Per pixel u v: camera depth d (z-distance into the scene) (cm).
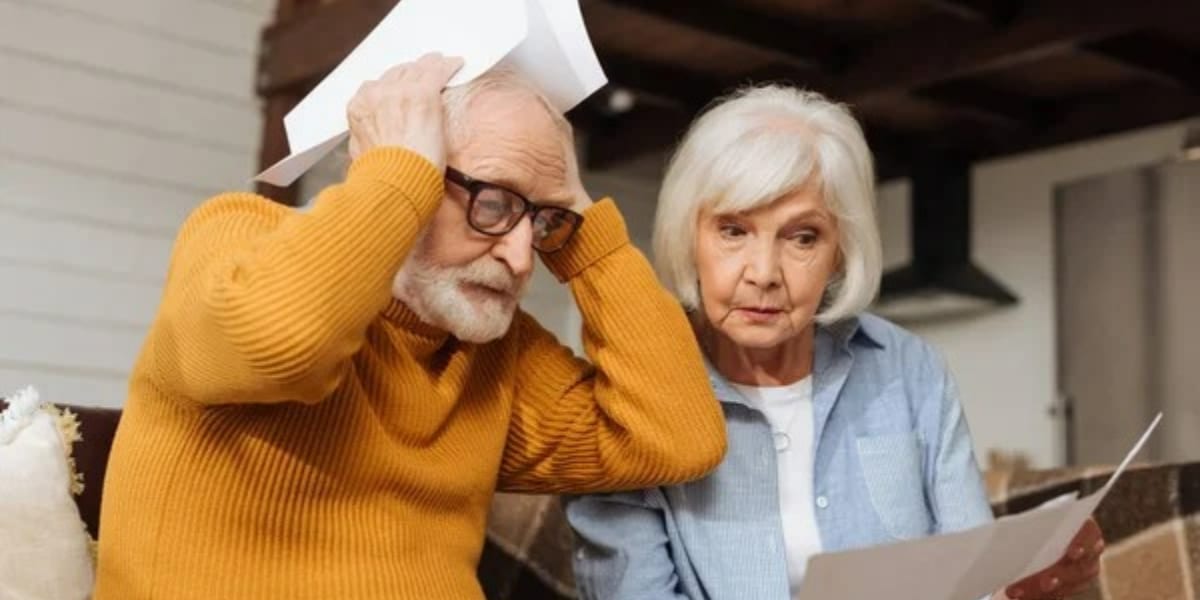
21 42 416
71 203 421
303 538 137
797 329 167
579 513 174
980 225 510
